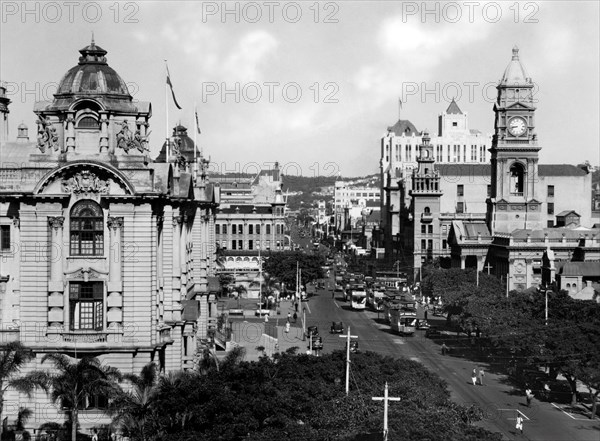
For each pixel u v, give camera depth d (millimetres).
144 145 98250
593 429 110062
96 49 100438
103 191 95875
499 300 168125
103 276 96312
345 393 93625
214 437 79812
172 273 107938
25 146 107750
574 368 117750
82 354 95750
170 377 90500
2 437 94000
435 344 168875
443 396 97938
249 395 86500
